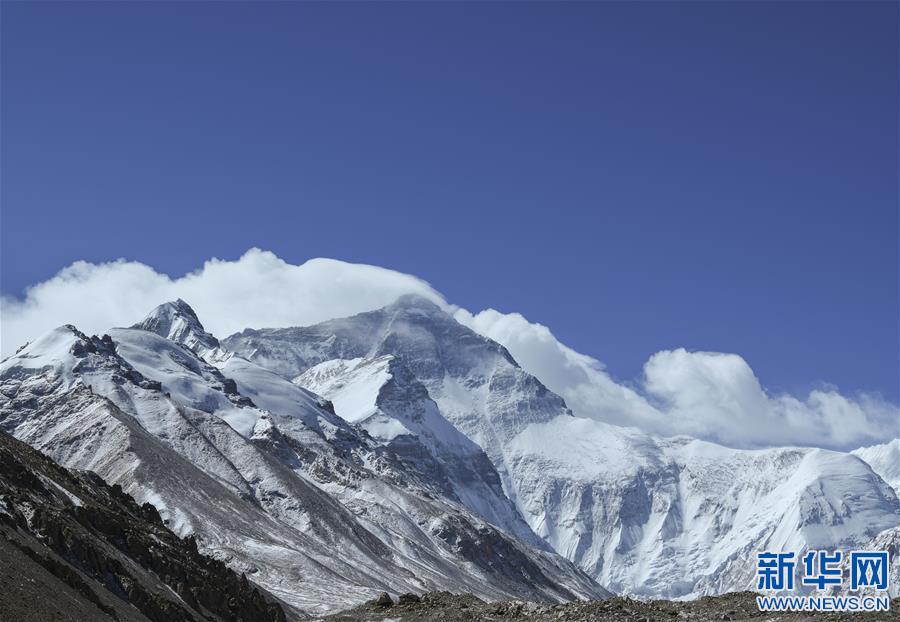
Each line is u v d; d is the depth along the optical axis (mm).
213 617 160125
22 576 116750
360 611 154125
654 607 138125
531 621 137000
